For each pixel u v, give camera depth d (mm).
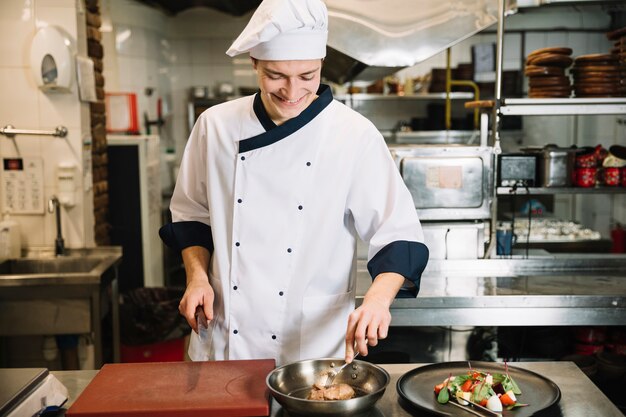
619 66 2883
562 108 2832
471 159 2861
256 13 1501
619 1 2789
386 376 1352
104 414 1224
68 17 3195
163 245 5555
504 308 2512
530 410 1359
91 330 2885
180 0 5406
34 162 3250
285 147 1622
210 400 1269
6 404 1194
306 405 1216
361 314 1397
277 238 1642
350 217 1731
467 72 6680
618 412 1362
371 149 1658
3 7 3166
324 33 1512
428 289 2613
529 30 7051
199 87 7148
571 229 4539
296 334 1675
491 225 2951
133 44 6219
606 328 2928
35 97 3219
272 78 1498
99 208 3713
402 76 7383
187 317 1580
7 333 2869
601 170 2969
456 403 1407
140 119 6297
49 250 3307
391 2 2697
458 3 2709
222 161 1684
